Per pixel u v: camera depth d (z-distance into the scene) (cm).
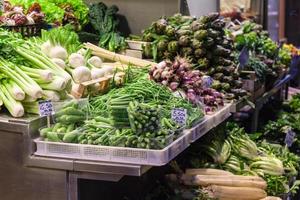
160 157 305
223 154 421
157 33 471
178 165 407
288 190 426
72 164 312
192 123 356
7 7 430
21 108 326
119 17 570
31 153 320
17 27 417
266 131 561
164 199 382
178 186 387
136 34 566
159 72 387
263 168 434
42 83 341
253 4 896
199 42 448
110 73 394
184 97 379
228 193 385
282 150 491
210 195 379
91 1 578
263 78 558
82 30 530
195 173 396
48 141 319
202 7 548
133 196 388
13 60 348
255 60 556
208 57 452
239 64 512
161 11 554
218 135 433
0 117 328
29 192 324
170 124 333
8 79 338
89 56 404
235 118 573
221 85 450
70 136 315
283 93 763
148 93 352
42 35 388
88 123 323
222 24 462
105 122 322
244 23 683
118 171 308
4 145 325
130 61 436
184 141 337
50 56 371
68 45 395
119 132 315
